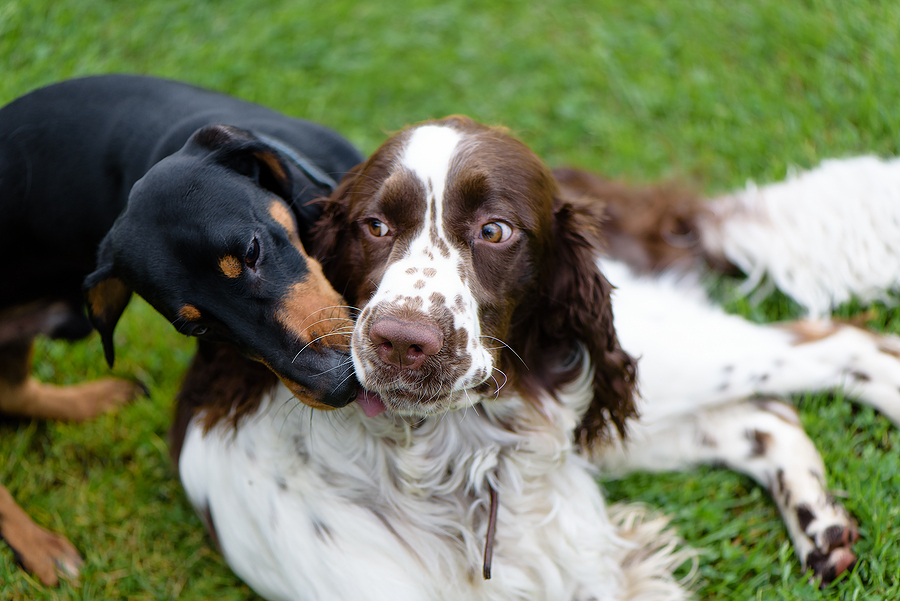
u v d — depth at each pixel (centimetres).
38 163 118
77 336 124
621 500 118
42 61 154
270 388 109
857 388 117
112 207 118
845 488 113
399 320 95
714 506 115
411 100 157
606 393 109
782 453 114
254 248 104
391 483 108
